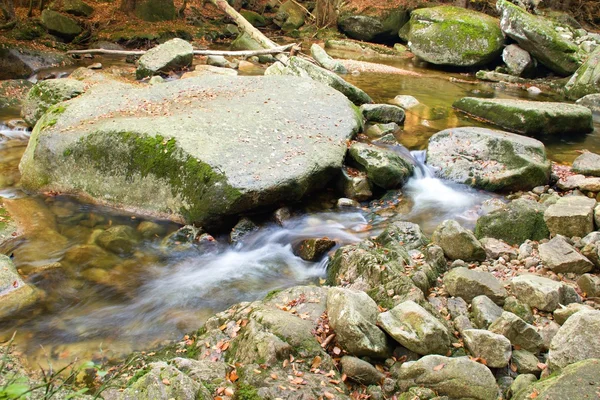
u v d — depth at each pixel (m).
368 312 3.66
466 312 4.01
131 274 4.90
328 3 19.55
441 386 3.09
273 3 20.92
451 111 10.04
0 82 10.15
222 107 7.28
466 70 15.30
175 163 5.86
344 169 6.64
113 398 3.16
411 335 3.42
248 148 6.11
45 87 8.52
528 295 4.05
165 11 17.16
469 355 3.47
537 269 4.66
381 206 6.32
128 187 6.09
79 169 6.35
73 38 14.41
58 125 6.74
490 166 6.84
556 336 3.31
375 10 18.64
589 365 2.88
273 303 4.03
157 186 5.94
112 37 14.74
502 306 4.09
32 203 6.10
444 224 5.08
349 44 17.80
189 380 2.86
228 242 5.55
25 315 4.18
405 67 15.38
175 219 5.82
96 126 6.45
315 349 3.43
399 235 5.18
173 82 8.34
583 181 6.41
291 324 3.58
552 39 13.54
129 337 3.99
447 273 4.44
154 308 4.39
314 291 4.11
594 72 11.97
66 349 3.81
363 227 5.84
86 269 4.91
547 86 13.34
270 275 5.00
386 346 3.49
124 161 6.13
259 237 5.57
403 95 10.70
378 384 3.30
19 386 1.42
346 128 7.30
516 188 6.61
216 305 4.47
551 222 5.13
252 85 8.38
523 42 14.09
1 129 8.47
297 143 6.50
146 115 6.87
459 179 6.88
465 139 7.29
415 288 4.01
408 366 3.23
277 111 7.33
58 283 4.65
